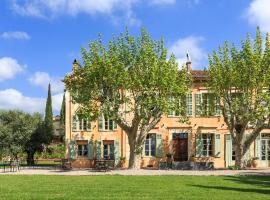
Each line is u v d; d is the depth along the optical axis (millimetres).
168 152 39781
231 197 17703
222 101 36656
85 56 33969
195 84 39969
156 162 39625
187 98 40031
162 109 32812
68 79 34938
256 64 33000
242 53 33906
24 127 43688
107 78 33125
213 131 39781
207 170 33406
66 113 40875
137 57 33750
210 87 35156
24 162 46406
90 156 40250
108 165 37281
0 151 42812
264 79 32875
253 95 34000
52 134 46281
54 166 39750
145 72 33375
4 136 42906
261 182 23812
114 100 33594
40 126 44812
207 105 37000
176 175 27984
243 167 34812
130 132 34375
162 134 39969
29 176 27547
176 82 34312
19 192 19266
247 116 33531
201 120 39906
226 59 34562
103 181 24062
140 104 33219
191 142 39750
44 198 17375
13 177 26812
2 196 17953
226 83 34094
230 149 39656
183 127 39875
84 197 17656
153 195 18266
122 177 26594
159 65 33312
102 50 33594
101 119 40594
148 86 33031
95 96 33719
